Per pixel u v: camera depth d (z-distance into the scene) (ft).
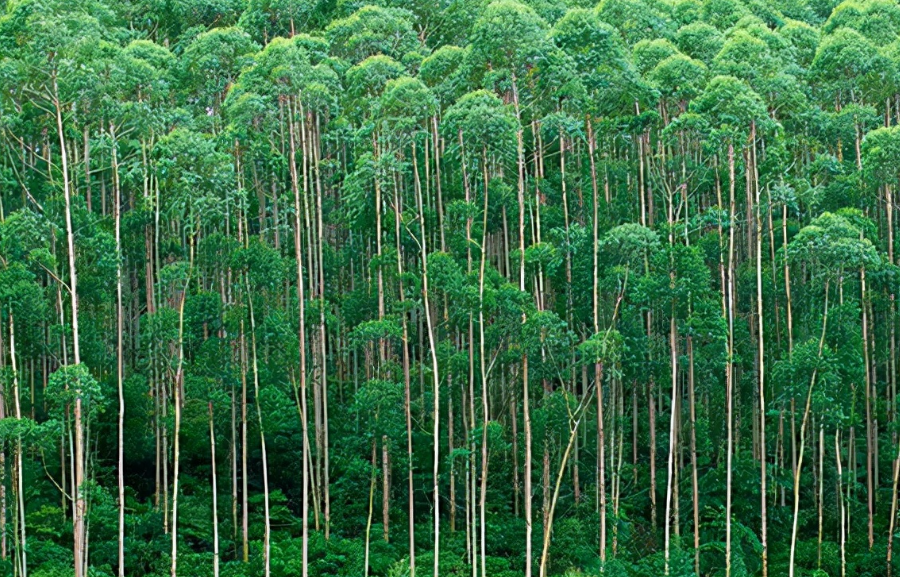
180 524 169.48
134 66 176.24
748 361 187.42
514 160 174.91
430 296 184.96
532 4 239.71
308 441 172.55
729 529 158.51
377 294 196.65
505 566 162.40
